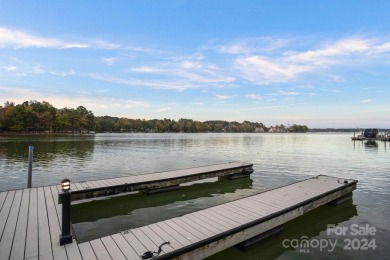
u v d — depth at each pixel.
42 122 94.44
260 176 18.69
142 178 14.23
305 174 19.44
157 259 5.45
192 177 15.41
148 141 70.12
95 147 43.41
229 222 7.56
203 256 6.32
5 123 84.94
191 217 8.01
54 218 7.81
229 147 49.06
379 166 23.36
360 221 9.63
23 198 9.84
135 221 9.76
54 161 24.67
